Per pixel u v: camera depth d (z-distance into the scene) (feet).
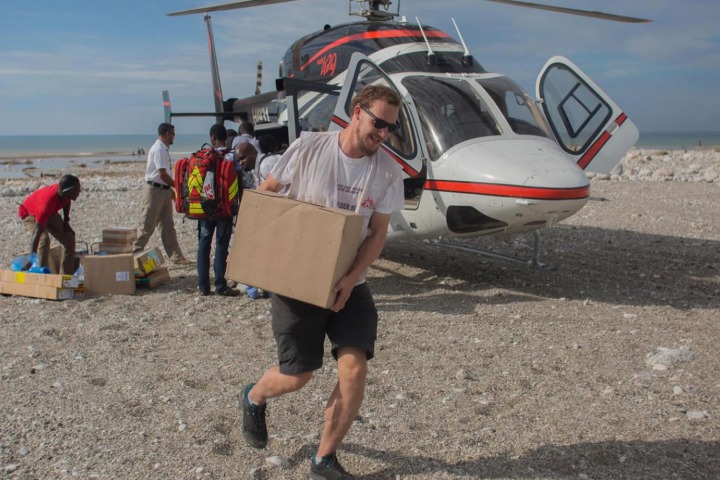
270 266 9.27
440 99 21.67
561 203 19.21
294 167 9.75
